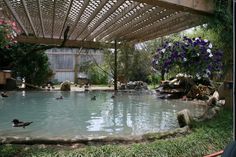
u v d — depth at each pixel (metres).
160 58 5.68
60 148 2.87
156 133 3.40
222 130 3.58
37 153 2.64
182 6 4.42
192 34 8.07
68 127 4.30
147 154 2.78
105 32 10.54
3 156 2.58
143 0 4.16
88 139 3.11
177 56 5.23
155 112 5.84
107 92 10.75
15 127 4.31
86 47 12.45
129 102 7.74
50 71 14.72
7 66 12.46
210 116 4.42
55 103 7.61
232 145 1.66
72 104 7.36
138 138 3.23
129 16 7.32
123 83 12.46
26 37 11.70
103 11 6.96
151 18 7.27
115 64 11.47
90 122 4.73
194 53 5.12
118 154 2.70
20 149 2.76
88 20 7.61
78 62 17.31
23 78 13.03
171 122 4.64
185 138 3.23
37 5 6.07
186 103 7.21
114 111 6.04
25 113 5.83
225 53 5.09
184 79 8.48
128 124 4.51
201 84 8.08
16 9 6.91
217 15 4.81
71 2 5.67
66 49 17.73
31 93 10.39
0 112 5.99
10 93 10.26
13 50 12.38
